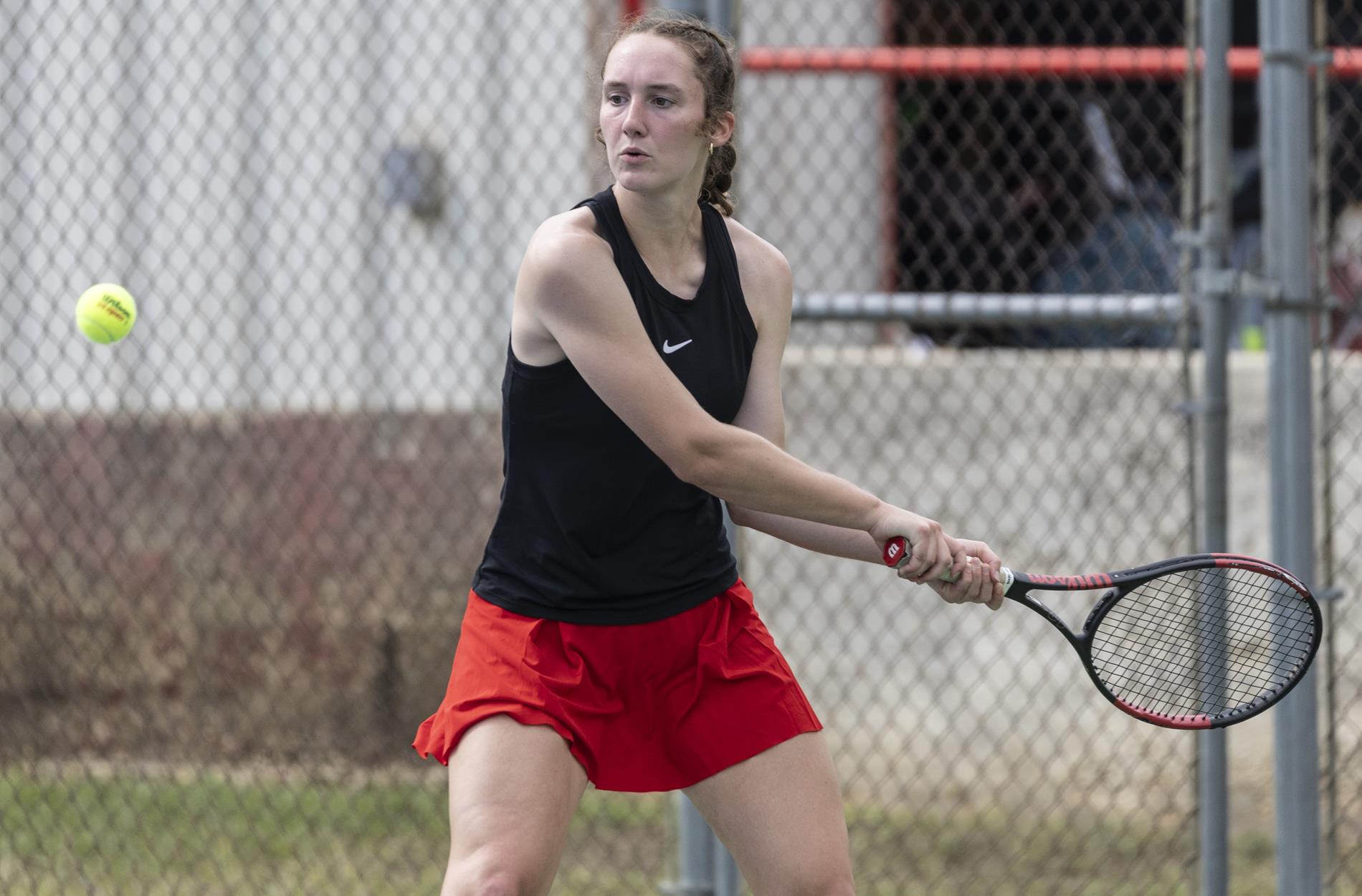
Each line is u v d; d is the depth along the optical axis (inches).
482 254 877.8
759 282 394.9
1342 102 858.1
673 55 352.8
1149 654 466.0
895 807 775.7
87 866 683.4
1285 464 508.7
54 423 906.7
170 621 896.9
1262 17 506.0
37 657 896.9
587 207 365.4
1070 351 823.1
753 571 833.5
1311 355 508.7
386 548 883.4
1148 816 747.4
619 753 381.1
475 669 371.6
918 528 365.7
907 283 867.4
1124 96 908.0
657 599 376.5
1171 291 856.9
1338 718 746.8
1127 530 799.7
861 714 780.6
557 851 356.5
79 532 906.7
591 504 368.2
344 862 692.1
